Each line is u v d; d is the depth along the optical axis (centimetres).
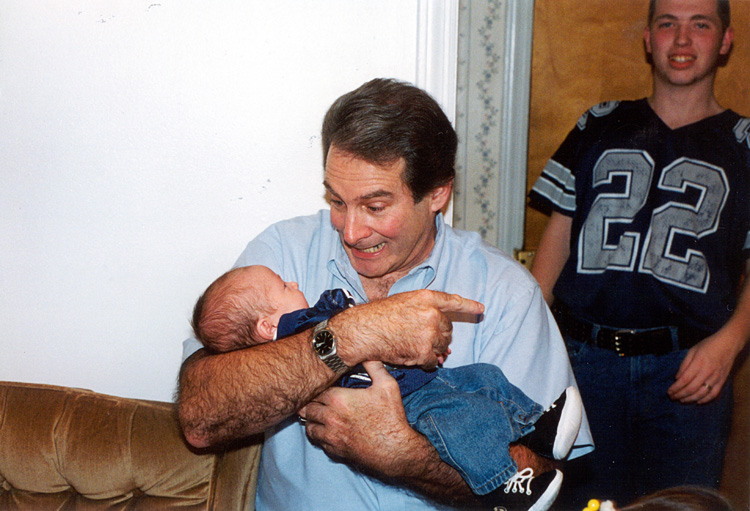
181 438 141
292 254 132
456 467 104
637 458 206
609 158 213
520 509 104
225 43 155
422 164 108
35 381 177
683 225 201
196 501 138
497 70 237
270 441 126
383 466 103
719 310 198
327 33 153
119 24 156
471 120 242
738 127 200
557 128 234
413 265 125
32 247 169
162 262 168
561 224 225
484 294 122
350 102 109
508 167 242
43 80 160
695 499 143
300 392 101
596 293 209
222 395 103
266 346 105
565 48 228
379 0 151
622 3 215
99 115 161
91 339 174
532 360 116
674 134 206
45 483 144
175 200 165
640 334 202
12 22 157
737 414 206
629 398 204
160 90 159
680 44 202
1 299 173
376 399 103
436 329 100
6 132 163
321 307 113
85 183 165
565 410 109
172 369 175
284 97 157
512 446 108
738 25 199
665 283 200
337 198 112
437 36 152
